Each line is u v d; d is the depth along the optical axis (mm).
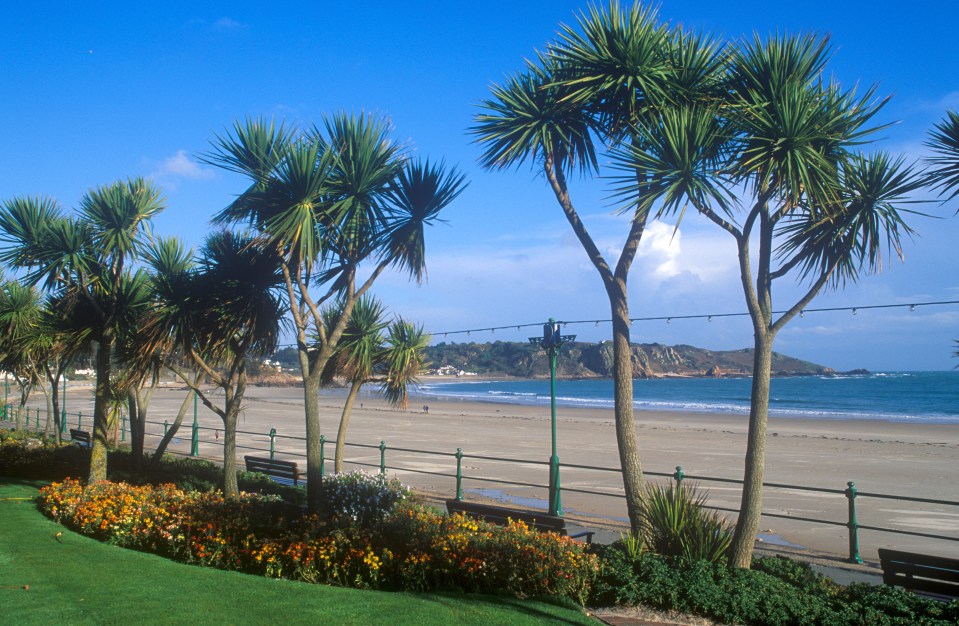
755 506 7793
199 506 9047
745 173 7566
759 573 7391
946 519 14633
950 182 7547
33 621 5523
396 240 9445
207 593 6465
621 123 8812
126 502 9461
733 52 8320
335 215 9094
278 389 104062
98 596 6238
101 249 12273
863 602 6711
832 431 42219
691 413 59844
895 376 195000
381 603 6383
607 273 8719
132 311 12406
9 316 17516
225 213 9469
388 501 10156
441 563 7363
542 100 8773
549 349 12727
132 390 14727
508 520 9211
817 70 8047
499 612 6332
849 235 8094
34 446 17438
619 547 8094
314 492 9023
